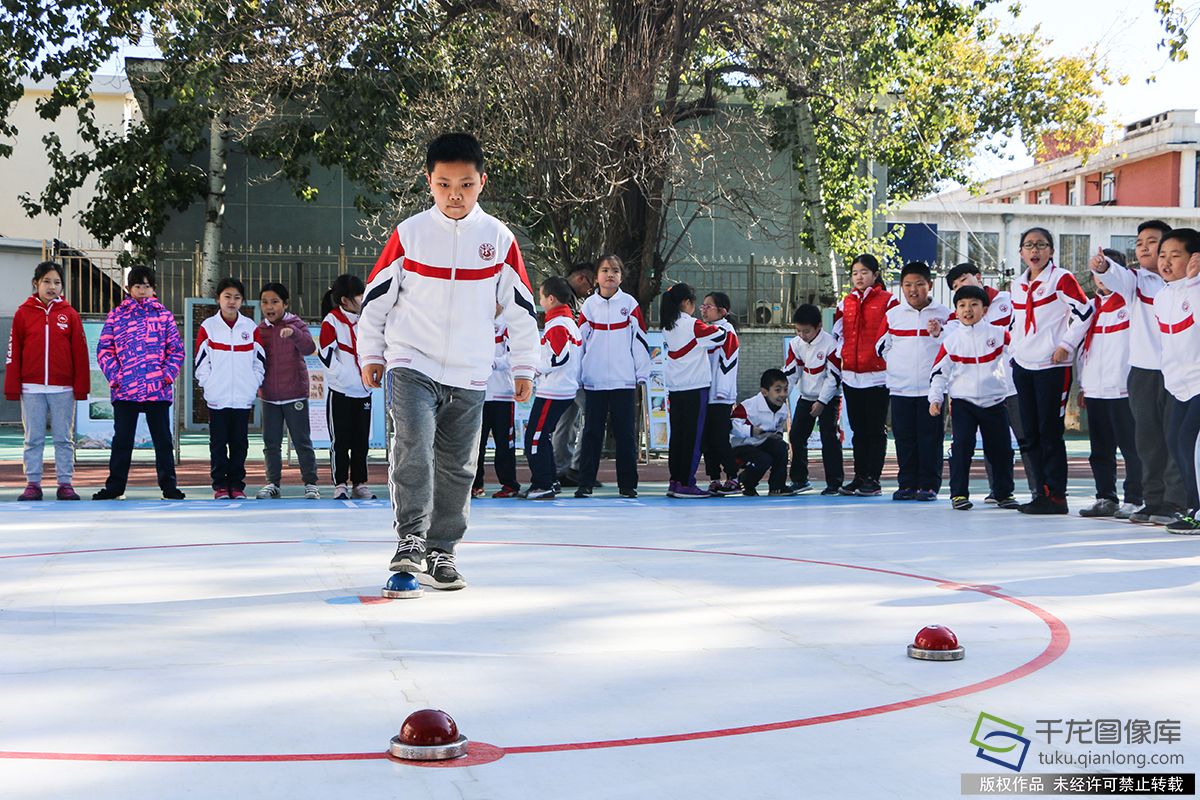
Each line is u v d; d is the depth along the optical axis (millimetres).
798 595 4605
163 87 19141
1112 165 41812
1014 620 4090
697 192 17703
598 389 9680
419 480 4684
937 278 22969
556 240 15172
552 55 14523
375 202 22406
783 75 16094
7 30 17672
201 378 9242
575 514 8180
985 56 22344
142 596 4500
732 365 9914
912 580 5023
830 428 10234
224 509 8266
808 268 21375
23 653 3475
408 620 4039
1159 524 7512
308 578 4969
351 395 9133
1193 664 3385
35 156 27344
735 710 2855
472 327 4852
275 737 2607
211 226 20766
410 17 17031
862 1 15320
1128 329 7895
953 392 8672
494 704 2910
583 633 3826
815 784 2289
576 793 2227
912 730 2678
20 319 9023
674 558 5727
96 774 2332
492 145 15461
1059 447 8234
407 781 2299
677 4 13977
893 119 21219
